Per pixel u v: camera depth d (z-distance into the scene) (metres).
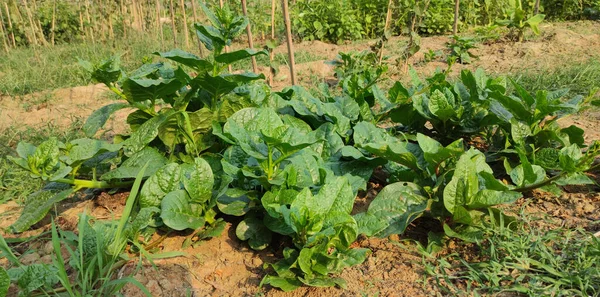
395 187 2.57
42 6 11.71
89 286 2.13
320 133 3.06
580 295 2.11
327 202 2.21
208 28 2.81
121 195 3.05
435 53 7.07
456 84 3.60
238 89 3.21
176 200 2.46
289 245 2.54
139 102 2.92
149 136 2.72
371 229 2.33
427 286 2.24
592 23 10.11
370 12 10.04
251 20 10.70
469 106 3.46
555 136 3.07
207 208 2.57
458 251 2.49
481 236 2.42
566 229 2.60
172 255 2.38
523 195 3.01
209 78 2.79
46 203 2.55
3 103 6.11
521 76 5.36
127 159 2.75
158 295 2.20
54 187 2.76
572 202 2.89
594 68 5.64
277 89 6.02
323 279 2.21
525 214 2.79
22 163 2.39
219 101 3.15
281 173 2.50
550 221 2.69
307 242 2.14
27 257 2.54
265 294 2.22
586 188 3.05
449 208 2.42
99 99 6.11
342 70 5.93
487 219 2.55
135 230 2.30
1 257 2.52
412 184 2.59
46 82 6.89
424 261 2.41
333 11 9.66
